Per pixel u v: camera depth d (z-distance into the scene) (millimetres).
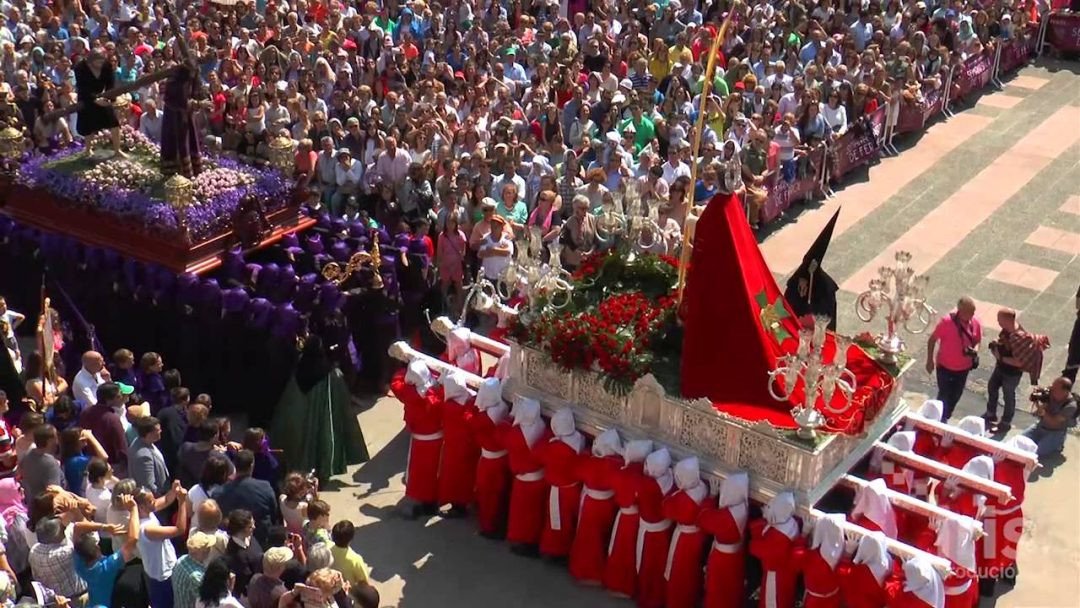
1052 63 26734
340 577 9047
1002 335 13555
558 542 11477
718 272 10523
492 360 14664
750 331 10570
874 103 21172
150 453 10891
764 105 19719
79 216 14297
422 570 11547
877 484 10297
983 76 24828
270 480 11312
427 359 12164
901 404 11680
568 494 11312
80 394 12156
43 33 21578
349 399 12859
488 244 15188
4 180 14789
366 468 13086
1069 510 12508
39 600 9125
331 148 17266
